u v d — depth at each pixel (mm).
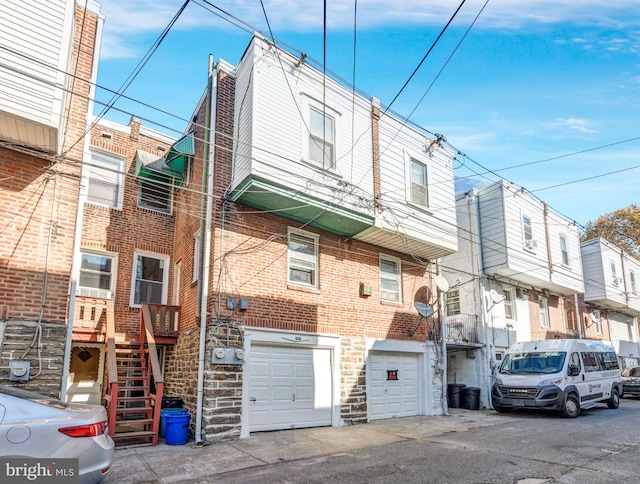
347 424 11625
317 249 12328
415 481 6500
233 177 10773
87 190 12742
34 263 8656
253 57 10672
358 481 6547
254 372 10406
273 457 8070
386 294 13859
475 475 6742
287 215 11516
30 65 7750
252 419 10133
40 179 9016
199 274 10570
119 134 13758
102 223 12672
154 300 13219
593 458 7684
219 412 9516
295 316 11266
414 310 14312
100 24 10664
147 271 13305
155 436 9109
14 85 7578
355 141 12367
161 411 9891
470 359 18406
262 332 10594
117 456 8141
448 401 17391
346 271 12742
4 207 8523
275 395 10625
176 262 13344
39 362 8336
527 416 13617
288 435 9977
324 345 11656
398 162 13438
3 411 4832
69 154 9453
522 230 19625
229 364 9859
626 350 28781
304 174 10891
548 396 13156
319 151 11469
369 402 12383
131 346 12211
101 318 11469
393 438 9844
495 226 19094
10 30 7637
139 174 13547
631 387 20031
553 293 23062
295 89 11281
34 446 4762
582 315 25203
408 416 13359
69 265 9062
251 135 10219
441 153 14984
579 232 24000
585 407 14641
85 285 12172
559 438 9547
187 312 11453
